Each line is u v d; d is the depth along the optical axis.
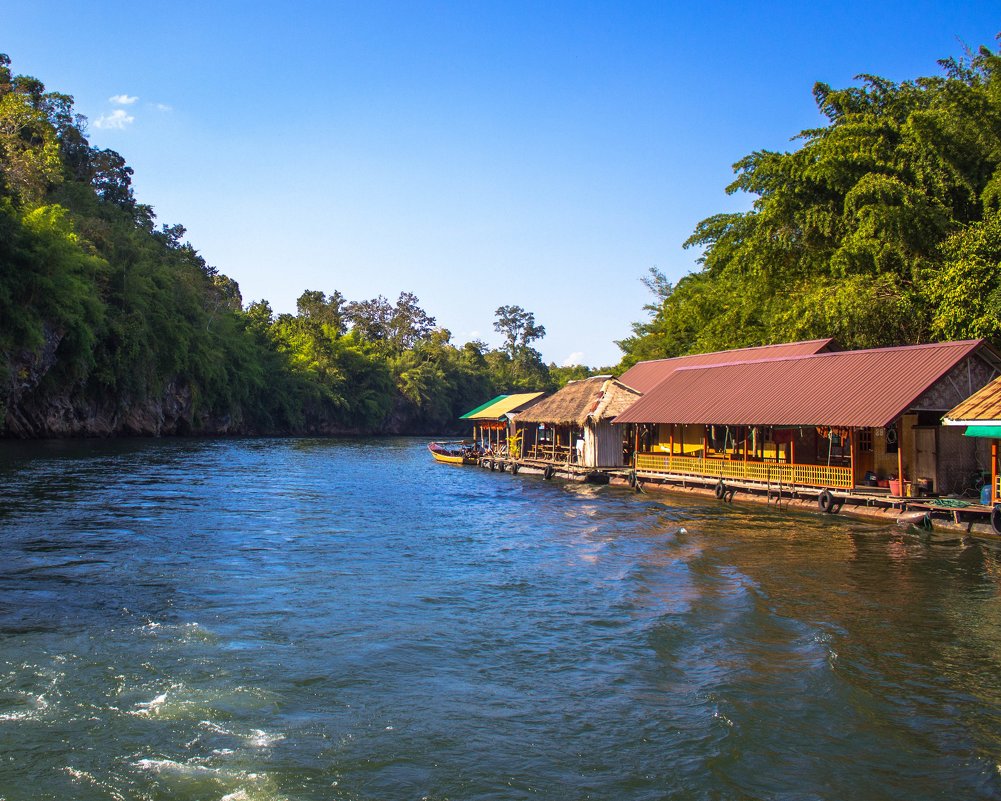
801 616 13.31
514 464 46.84
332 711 9.13
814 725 8.87
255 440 82.38
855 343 35.47
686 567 17.48
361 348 120.00
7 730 8.41
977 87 34.12
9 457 42.78
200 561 17.47
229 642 11.56
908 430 25.81
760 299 44.81
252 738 8.34
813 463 29.69
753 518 25.48
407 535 22.22
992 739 8.55
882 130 36.69
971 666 10.84
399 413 124.62
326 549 19.59
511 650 11.54
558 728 8.78
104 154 92.75
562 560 18.52
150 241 81.62
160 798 7.07
